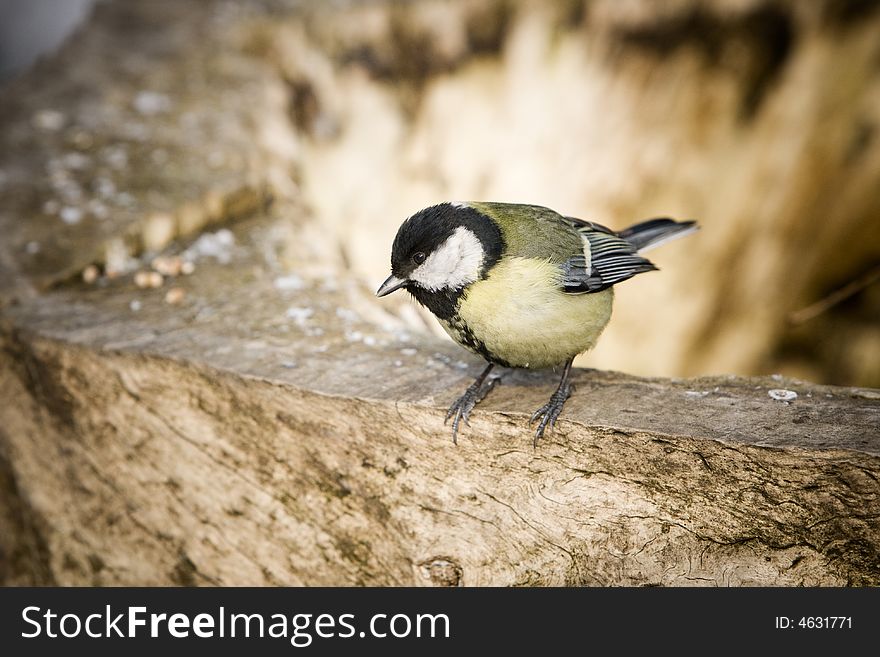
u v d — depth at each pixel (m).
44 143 6.56
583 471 3.53
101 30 8.70
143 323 4.51
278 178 6.30
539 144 7.50
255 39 8.01
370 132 7.40
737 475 3.27
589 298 3.68
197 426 4.14
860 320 7.53
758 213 7.52
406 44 7.37
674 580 3.50
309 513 4.05
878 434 3.20
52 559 4.77
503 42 7.32
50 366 4.36
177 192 5.76
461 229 3.59
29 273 4.98
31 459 4.67
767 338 7.79
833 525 3.19
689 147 7.46
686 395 3.67
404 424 3.74
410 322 5.08
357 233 7.03
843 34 7.04
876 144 7.19
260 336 4.38
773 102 7.26
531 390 3.83
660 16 7.15
